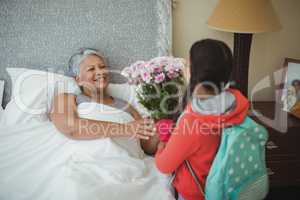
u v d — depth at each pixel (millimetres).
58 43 2084
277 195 2213
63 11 2045
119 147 1781
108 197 1479
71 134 1802
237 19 1916
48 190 1589
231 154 1213
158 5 2133
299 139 2076
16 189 1618
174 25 2248
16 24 2016
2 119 1917
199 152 1256
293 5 2295
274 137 2062
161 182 1634
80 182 1510
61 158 1742
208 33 2301
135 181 1627
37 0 2004
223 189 1256
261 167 1320
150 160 1868
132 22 2131
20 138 1819
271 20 1948
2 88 2051
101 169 1631
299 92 2182
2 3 1978
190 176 1304
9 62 2066
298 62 2209
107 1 2078
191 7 2225
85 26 2090
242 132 1222
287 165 2129
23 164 1729
